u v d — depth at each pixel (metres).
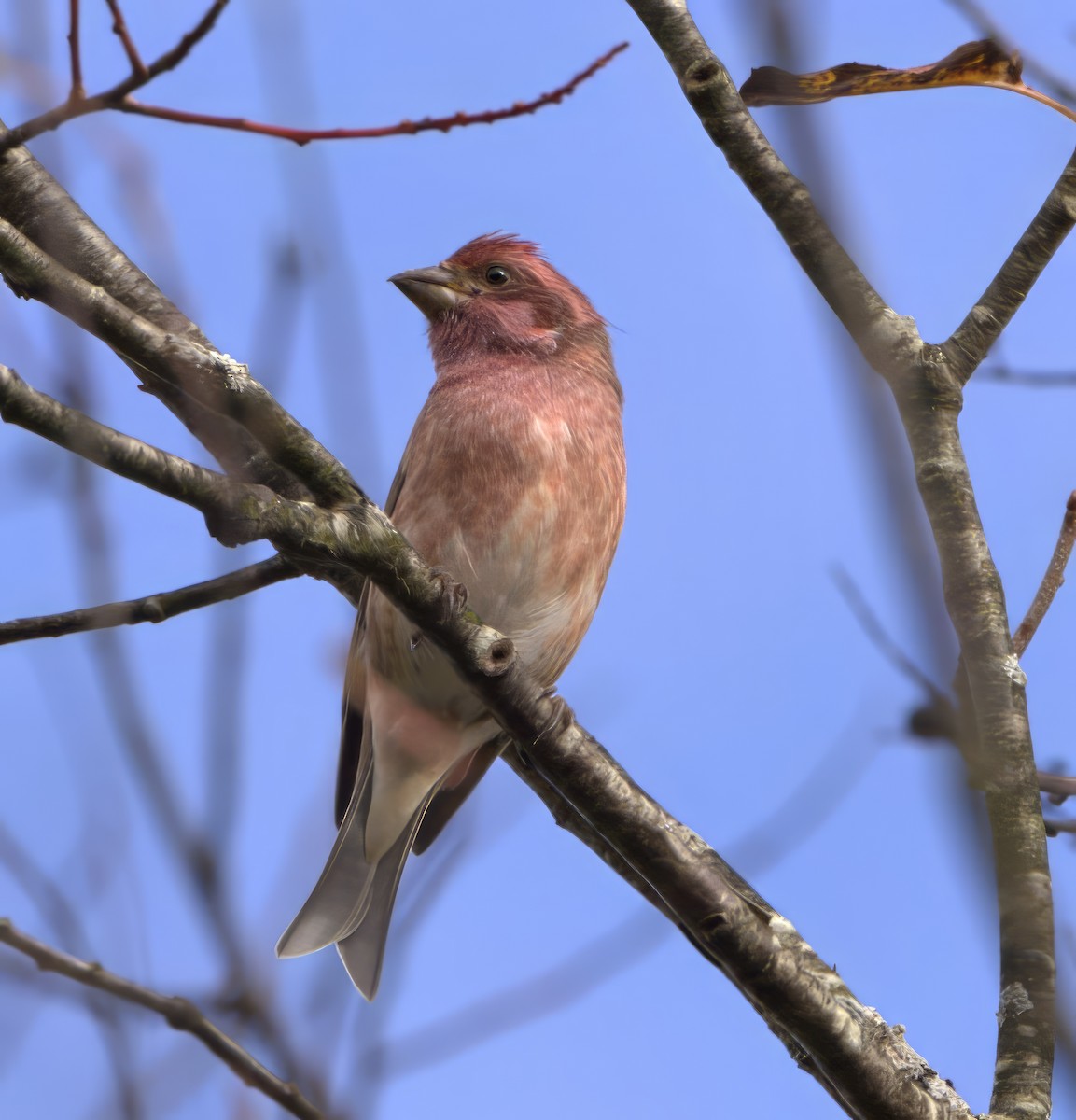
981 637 7.18
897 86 7.65
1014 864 6.86
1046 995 6.73
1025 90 7.56
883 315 7.71
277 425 7.06
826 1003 7.15
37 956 6.26
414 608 7.44
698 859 7.51
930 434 7.55
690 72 7.96
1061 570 7.33
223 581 7.98
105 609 6.62
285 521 6.93
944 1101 7.10
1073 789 7.69
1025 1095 6.59
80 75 5.75
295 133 6.34
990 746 7.02
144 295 8.43
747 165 7.84
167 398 8.30
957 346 7.70
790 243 7.84
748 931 7.24
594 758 7.62
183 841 6.11
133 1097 5.98
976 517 7.41
